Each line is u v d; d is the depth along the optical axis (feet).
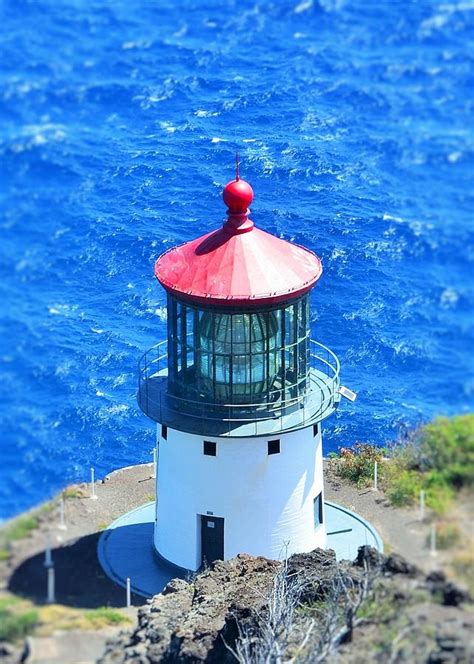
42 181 448.65
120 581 253.24
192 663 218.79
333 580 223.92
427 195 440.86
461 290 394.52
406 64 562.25
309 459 261.44
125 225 410.93
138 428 342.85
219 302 245.65
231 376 251.80
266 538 261.03
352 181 435.53
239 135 447.83
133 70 536.01
